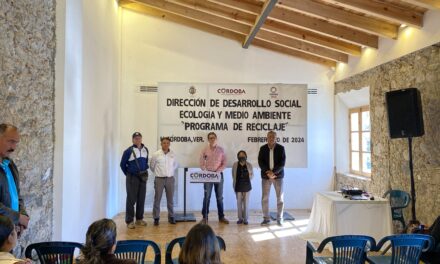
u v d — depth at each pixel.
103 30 5.73
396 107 4.56
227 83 6.89
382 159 5.64
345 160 7.51
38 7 3.29
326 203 4.72
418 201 4.66
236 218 6.57
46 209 3.44
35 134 3.24
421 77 4.61
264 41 7.44
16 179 2.63
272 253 4.49
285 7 5.26
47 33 3.47
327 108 7.54
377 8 4.61
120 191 7.10
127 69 7.24
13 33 2.89
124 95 7.21
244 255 4.41
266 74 7.49
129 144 7.18
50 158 3.54
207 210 6.29
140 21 7.32
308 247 3.22
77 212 4.12
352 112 7.39
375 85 5.86
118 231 5.59
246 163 6.21
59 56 3.64
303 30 6.38
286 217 6.57
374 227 4.41
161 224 6.12
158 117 6.61
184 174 6.66
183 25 7.38
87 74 4.77
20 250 2.92
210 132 6.66
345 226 4.41
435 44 4.31
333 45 6.39
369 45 5.79
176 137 6.63
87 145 4.79
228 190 7.33
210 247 1.72
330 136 7.53
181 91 6.65
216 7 6.32
